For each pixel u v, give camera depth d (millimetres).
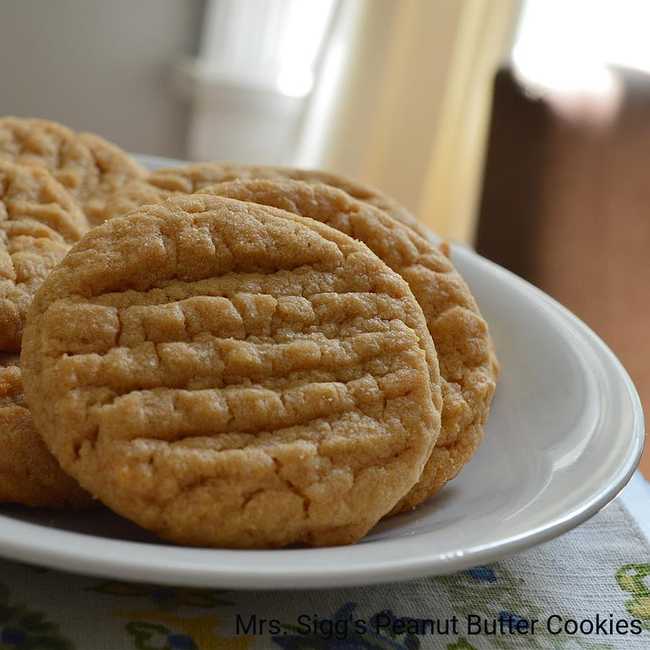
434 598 227
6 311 242
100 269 226
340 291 237
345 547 205
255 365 222
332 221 261
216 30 635
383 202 293
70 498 227
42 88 636
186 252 231
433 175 673
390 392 227
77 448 214
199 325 224
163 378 219
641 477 281
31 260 255
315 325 232
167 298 228
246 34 638
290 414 220
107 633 207
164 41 650
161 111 671
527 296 305
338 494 215
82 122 657
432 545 206
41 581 215
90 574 191
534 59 637
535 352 289
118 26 635
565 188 487
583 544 248
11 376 235
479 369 259
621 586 238
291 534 214
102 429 213
